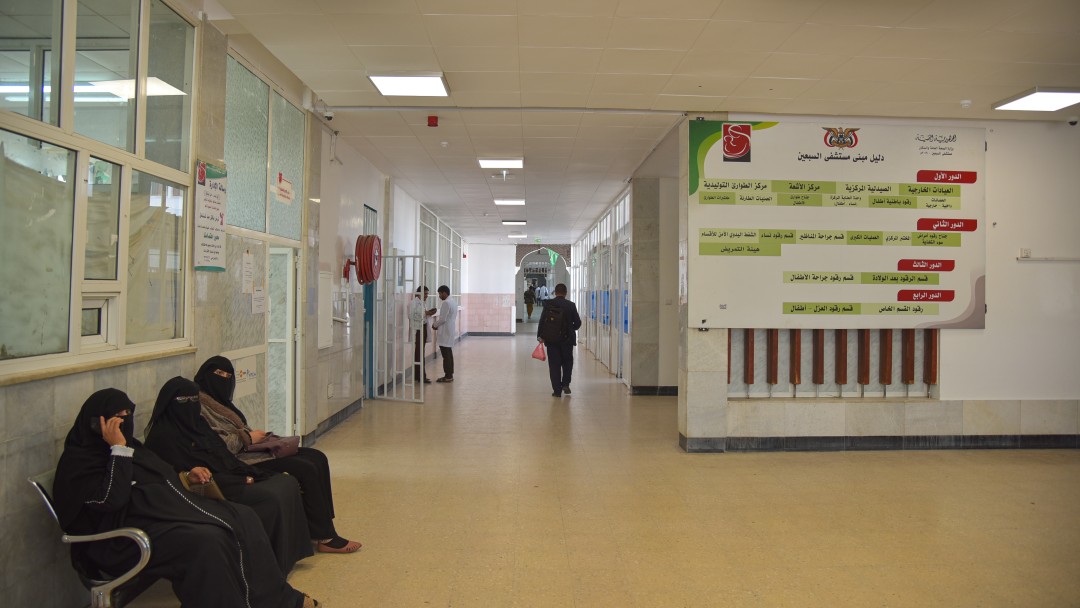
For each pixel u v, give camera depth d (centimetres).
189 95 411
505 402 921
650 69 526
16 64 269
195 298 411
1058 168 662
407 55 502
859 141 644
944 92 575
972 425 652
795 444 639
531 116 664
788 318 637
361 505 470
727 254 633
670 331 991
